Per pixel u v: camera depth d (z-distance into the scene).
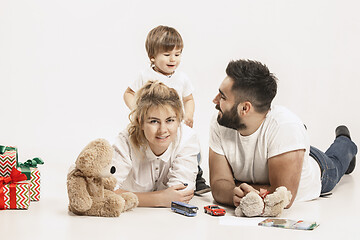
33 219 2.29
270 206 2.32
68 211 2.42
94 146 2.30
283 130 2.40
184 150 2.62
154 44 3.37
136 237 2.06
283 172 2.39
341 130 3.27
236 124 2.42
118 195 2.36
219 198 2.55
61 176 3.09
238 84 2.35
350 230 2.19
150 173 2.61
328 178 2.79
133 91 3.49
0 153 2.48
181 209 2.38
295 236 2.09
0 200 2.42
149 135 2.47
